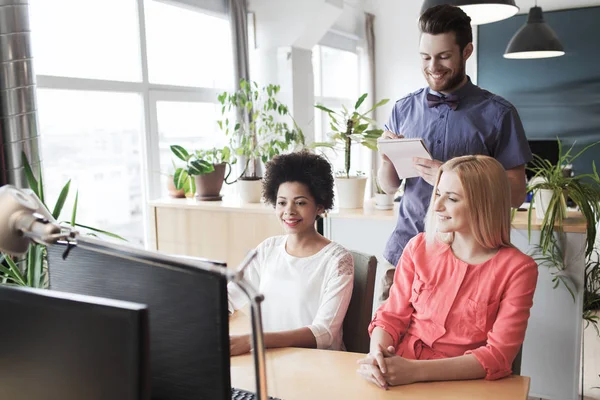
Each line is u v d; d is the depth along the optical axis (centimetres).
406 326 162
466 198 147
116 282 95
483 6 269
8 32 233
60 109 326
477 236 149
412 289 161
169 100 405
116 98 365
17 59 237
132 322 68
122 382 69
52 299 74
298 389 130
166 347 90
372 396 126
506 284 147
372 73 645
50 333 75
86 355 72
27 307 77
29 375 77
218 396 87
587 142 561
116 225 376
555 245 257
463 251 155
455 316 150
